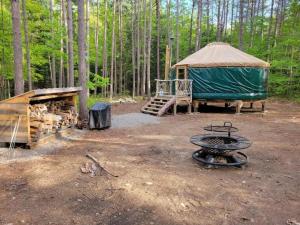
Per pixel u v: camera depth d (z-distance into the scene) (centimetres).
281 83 2041
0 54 1311
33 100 732
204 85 1355
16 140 635
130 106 1628
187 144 708
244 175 487
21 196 394
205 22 3500
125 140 757
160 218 335
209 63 1334
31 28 1473
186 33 3184
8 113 631
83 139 770
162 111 1243
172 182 449
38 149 641
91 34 2608
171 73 1608
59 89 767
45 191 412
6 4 1370
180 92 1341
